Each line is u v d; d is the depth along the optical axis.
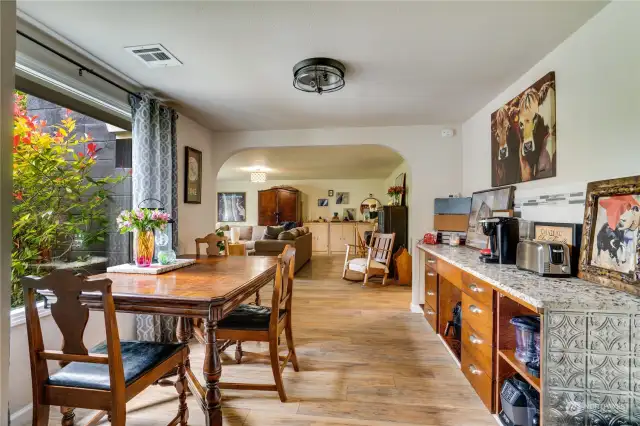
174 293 1.49
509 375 1.66
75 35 1.74
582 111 1.67
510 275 1.64
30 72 1.82
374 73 2.21
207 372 1.52
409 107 2.93
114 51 1.91
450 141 3.49
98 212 2.61
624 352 1.18
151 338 2.47
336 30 1.69
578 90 1.70
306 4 1.47
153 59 2.02
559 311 1.19
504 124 2.51
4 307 0.70
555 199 1.88
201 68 2.14
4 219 0.70
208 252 2.89
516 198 2.34
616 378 1.18
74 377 1.22
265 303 4.02
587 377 1.19
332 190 9.46
